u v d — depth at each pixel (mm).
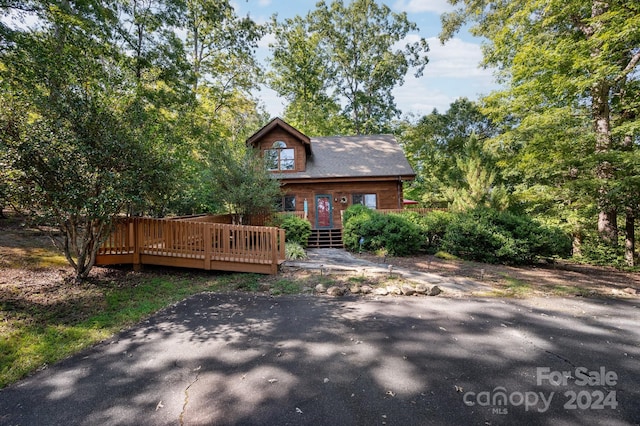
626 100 10500
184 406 2775
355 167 16578
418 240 10234
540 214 12281
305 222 12359
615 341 4121
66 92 5820
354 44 27750
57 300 5395
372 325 4691
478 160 13055
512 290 6527
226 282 7051
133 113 6520
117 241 7613
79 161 5602
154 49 13289
